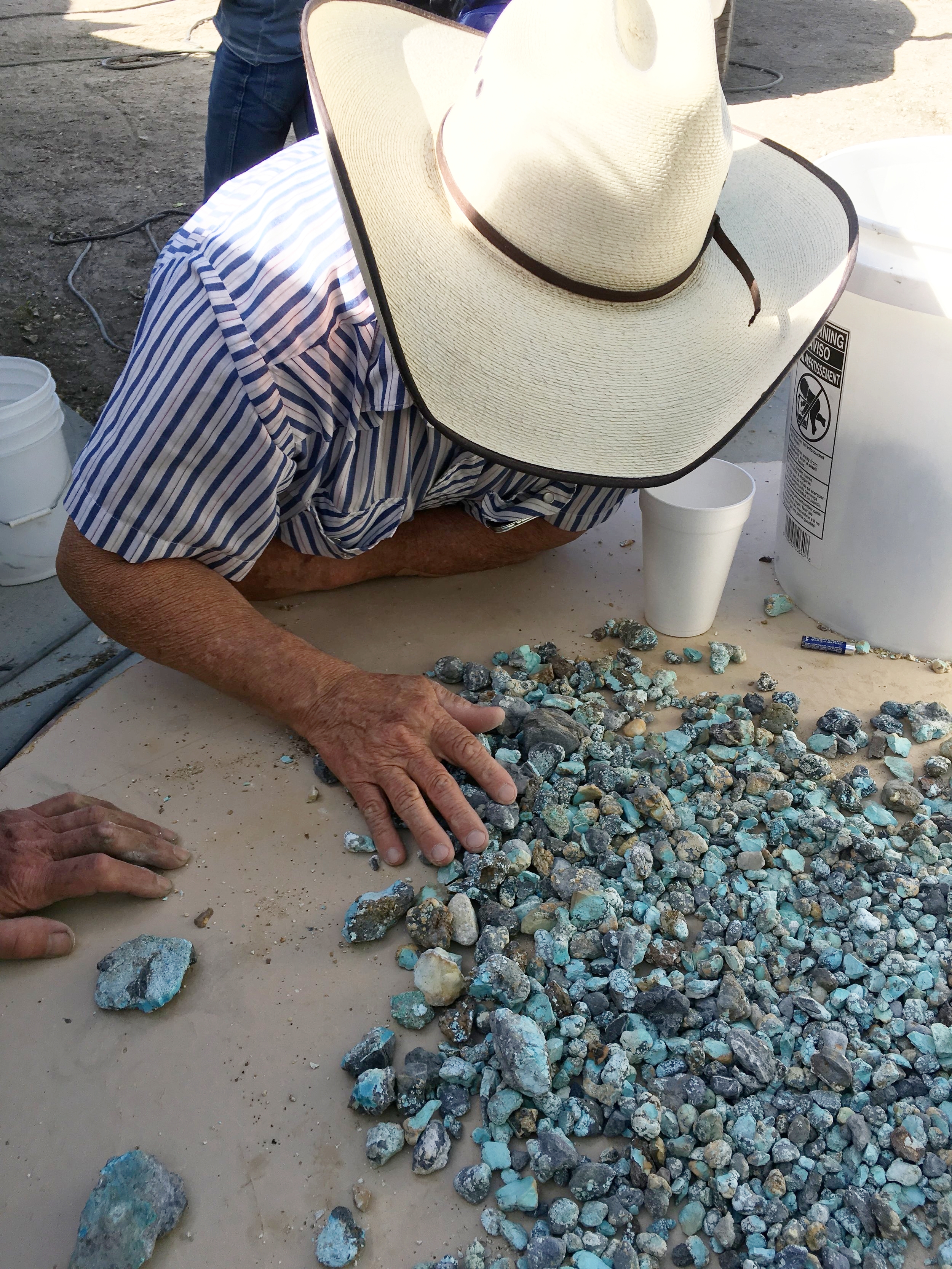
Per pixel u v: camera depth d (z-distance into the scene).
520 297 1.29
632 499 2.35
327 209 1.50
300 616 1.97
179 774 1.64
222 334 1.46
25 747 1.70
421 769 1.51
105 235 4.58
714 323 1.40
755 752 1.68
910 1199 1.13
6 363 2.65
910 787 1.61
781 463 2.55
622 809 1.56
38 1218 1.13
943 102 5.61
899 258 1.54
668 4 1.23
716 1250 1.11
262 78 2.88
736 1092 1.22
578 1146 1.19
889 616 1.87
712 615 1.94
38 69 6.76
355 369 1.53
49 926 1.38
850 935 1.41
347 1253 1.08
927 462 1.66
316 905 1.45
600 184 1.20
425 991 1.30
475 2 2.28
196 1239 1.11
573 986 1.33
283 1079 1.25
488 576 2.10
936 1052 1.25
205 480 1.52
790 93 5.82
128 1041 1.29
